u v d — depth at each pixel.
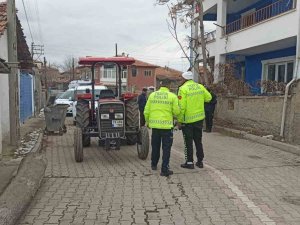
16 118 11.50
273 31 16.77
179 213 5.74
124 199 6.44
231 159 9.94
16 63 10.59
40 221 5.43
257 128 14.88
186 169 8.62
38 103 31.55
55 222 5.39
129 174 8.21
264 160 9.81
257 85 17.08
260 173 8.28
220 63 21.42
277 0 19.70
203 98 8.68
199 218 5.52
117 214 5.71
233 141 13.52
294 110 12.09
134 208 5.97
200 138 8.72
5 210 5.17
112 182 7.55
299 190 6.98
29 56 19.53
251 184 7.36
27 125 18.92
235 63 23.88
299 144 11.69
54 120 15.72
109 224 5.32
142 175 8.11
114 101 9.85
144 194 6.71
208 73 21.78
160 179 7.75
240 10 25.70
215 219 5.48
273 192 6.83
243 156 10.41
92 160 9.95
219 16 23.20
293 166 9.05
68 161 9.83
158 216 5.61
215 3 23.98
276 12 18.91
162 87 8.28
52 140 14.14
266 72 21.53
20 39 16.55
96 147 12.14
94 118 10.77
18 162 9.20
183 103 8.40
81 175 8.15
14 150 10.91
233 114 17.17
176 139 14.31
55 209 5.93
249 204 6.14
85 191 6.92
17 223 5.34
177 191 6.89
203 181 7.57
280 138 12.74
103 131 9.68
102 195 6.67
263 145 12.48
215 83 20.34
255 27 18.52
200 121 8.63
